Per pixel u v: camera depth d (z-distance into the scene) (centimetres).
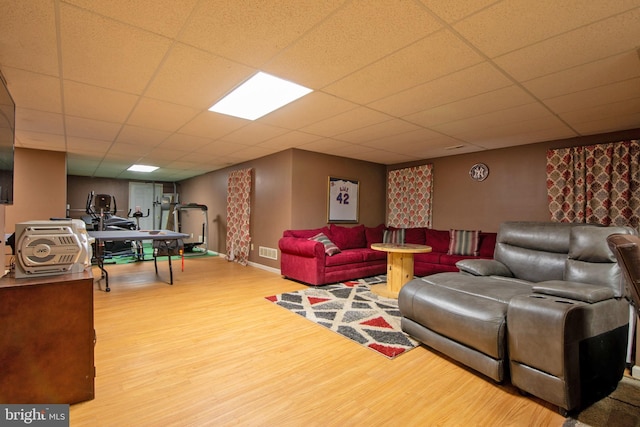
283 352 228
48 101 278
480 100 270
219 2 147
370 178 601
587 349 165
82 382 165
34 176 488
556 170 392
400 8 150
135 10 153
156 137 414
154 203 878
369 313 312
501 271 283
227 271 529
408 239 525
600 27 164
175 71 220
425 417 158
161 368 203
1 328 149
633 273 120
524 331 172
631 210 338
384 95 262
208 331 265
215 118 329
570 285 184
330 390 181
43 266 167
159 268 550
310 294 381
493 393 181
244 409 162
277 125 354
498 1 145
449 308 209
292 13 155
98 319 292
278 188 512
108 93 259
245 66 212
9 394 150
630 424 153
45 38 177
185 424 150
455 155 514
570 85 237
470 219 492
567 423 154
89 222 772
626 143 342
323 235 471
